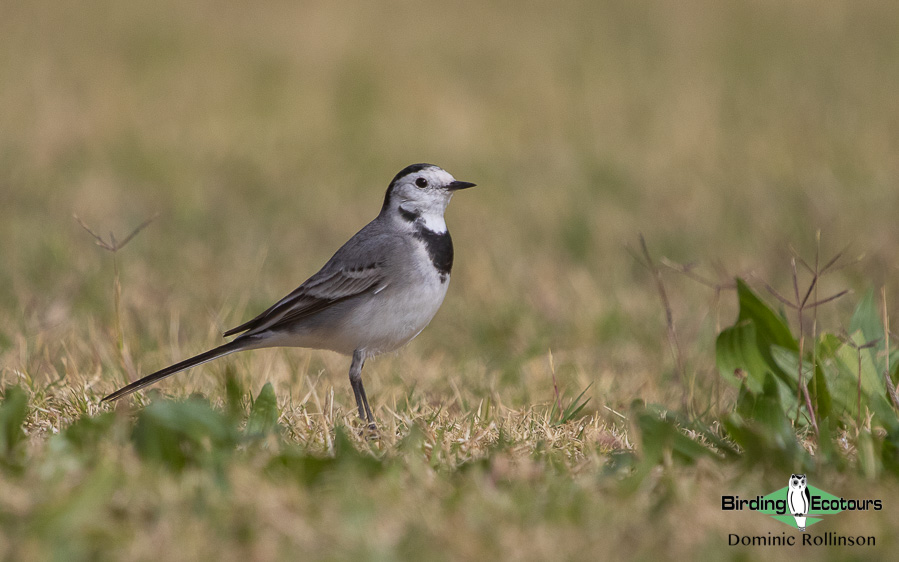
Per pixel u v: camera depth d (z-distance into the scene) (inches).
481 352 490.3
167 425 267.1
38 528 221.3
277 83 1234.0
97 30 1418.6
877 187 783.7
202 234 709.3
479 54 1348.4
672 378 421.4
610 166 905.5
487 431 319.6
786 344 345.7
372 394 401.1
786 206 743.1
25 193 804.0
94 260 612.7
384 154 981.2
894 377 339.6
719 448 291.6
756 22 1432.1
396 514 235.8
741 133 984.3
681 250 663.1
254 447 281.0
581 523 233.6
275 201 816.9
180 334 482.6
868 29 1363.2
